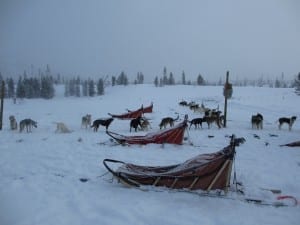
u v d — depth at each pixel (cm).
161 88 8794
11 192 700
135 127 1672
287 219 566
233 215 583
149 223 555
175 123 2058
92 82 9056
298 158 1020
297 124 2084
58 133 1622
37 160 1003
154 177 718
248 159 1005
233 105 3934
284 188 736
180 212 596
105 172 858
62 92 10431
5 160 1005
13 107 5172
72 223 555
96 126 1700
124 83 10688
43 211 602
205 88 8262
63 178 806
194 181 693
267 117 2561
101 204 634
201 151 1134
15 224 550
